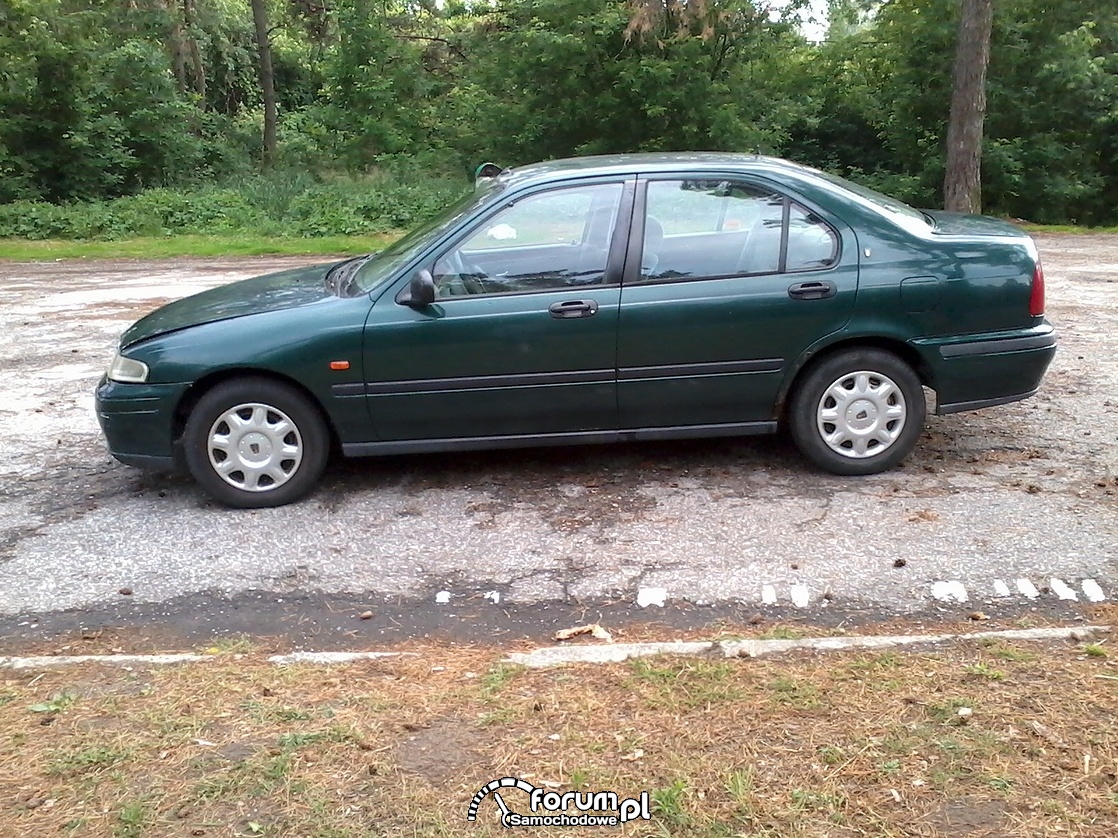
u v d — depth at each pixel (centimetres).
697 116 2197
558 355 494
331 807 269
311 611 402
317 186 2305
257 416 501
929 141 2386
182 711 321
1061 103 2283
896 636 359
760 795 268
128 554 459
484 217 498
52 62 2370
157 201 2120
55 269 1470
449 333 489
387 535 473
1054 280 1154
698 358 500
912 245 504
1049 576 406
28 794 278
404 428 504
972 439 582
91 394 729
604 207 502
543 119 2286
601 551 446
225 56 3891
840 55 2505
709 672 333
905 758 282
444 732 304
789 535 455
